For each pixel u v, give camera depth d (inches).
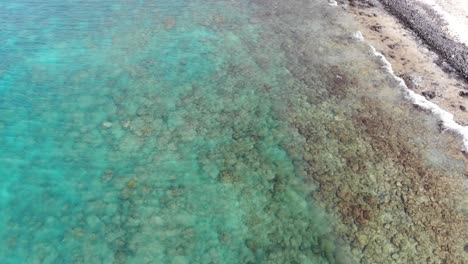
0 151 727.7
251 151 743.7
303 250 605.6
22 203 655.8
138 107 818.8
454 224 638.5
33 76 871.7
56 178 690.8
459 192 682.8
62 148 737.6
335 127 788.6
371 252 602.9
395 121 802.2
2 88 840.9
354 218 643.5
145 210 650.2
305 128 786.8
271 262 592.4
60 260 587.5
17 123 775.7
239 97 850.8
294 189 684.7
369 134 775.1
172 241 613.3
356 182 693.9
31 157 721.6
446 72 920.9
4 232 618.8
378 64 933.2
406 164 723.4
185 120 797.9
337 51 972.6
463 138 767.7
